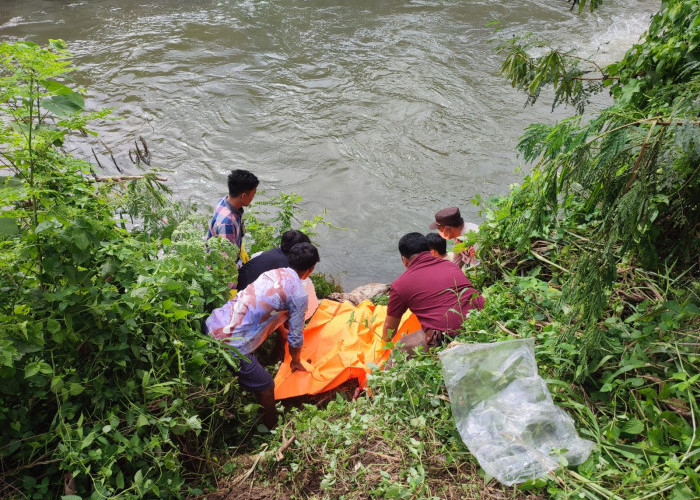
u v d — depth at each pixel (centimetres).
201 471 326
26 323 272
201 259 393
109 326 307
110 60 1153
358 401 343
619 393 297
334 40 1208
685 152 258
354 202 773
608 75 434
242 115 970
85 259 292
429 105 970
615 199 289
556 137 292
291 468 308
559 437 276
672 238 372
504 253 439
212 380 351
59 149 857
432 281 394
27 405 288
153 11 1401
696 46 386
